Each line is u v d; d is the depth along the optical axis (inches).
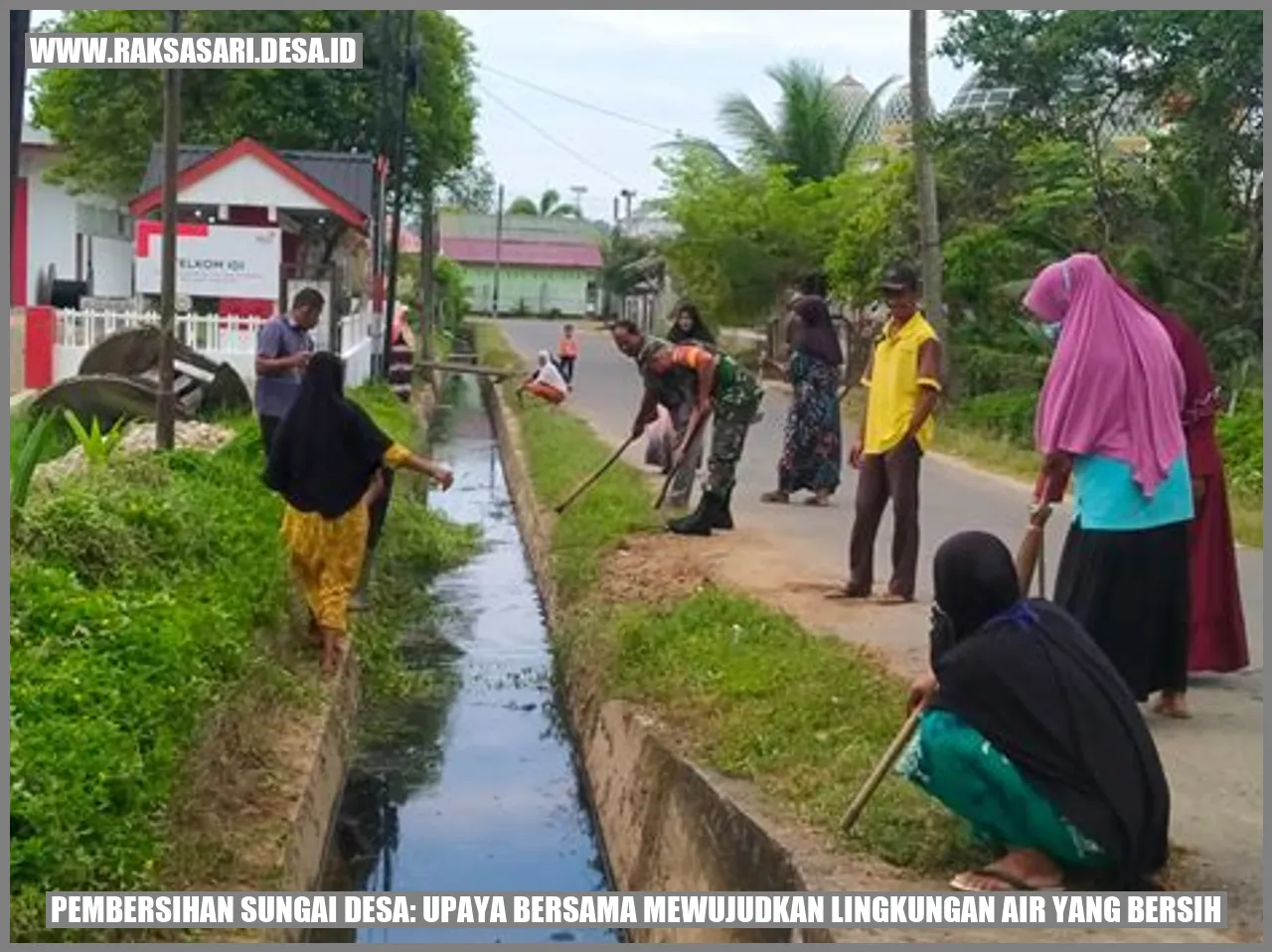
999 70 822.5
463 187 2365.9
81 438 441.1
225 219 851.4
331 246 968.9
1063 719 207.3
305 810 286.7
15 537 336.5
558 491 626.8
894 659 330.6
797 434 556.4
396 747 393.7
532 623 514.6
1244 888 211.8
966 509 573.0
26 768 226.5
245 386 658.8
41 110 1145.4
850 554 407.2
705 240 1374.3
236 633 328.5
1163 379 267.7
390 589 532.4
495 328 2298.2
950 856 223.0
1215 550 299.6
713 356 497.0
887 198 1055.0
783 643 341.7
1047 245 847.1
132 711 258.1
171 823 245.8
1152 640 273.3
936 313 878.4
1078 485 272.1
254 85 1171.3
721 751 286.0
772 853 233.6
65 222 1209.4
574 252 3415.4
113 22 1137.4
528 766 384.8
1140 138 1062.4
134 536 356.2
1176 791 247.6
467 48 1398.9
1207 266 809.5
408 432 781.9
